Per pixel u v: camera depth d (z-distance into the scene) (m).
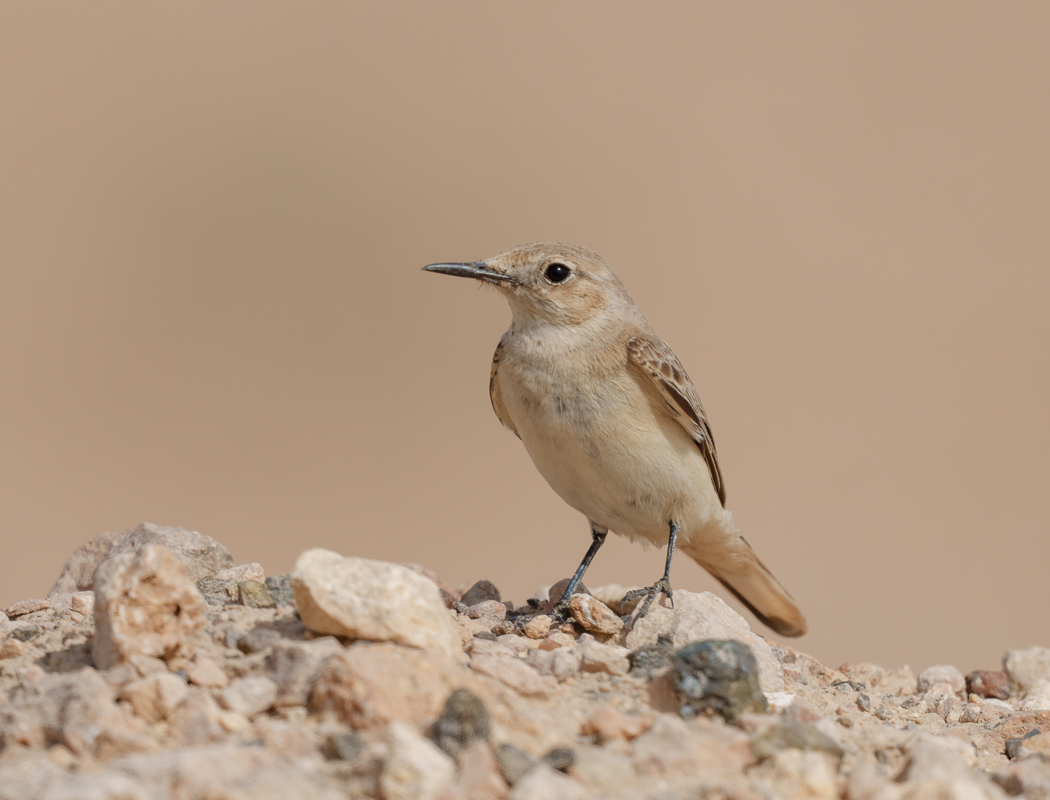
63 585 12.95
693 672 8.82
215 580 11.04
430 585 9.05
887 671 13.77
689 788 7.39
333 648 8.45
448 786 6.81
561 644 10.95
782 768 7.60
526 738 7.89
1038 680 13.38
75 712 7.59
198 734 7.55
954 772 8.20
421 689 7.95
